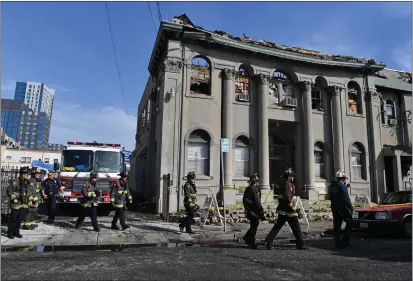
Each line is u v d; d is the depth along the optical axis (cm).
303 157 1808
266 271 545
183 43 1616
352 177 1878
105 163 1357
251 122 1716
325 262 621
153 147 1842
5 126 12044
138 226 1098
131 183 3170
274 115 1781
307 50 1945
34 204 983
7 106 12238
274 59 1789
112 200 1024
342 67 1930
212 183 1559
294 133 1897
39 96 15550
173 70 1575
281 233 1060
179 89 1577
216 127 1623
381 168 1945
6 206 1151
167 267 567
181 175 1510
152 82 2025
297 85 1872
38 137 12388
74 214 1409
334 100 1911
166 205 1330
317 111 1891
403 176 2102
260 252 727
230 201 1521
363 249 776
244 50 1700
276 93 1834
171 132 1533
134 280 486
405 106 2144
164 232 1003
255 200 794
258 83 1755
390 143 2073
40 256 671
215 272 534
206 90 1708
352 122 1928
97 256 668
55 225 1066
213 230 1073
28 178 915
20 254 696
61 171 1304
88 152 1348
